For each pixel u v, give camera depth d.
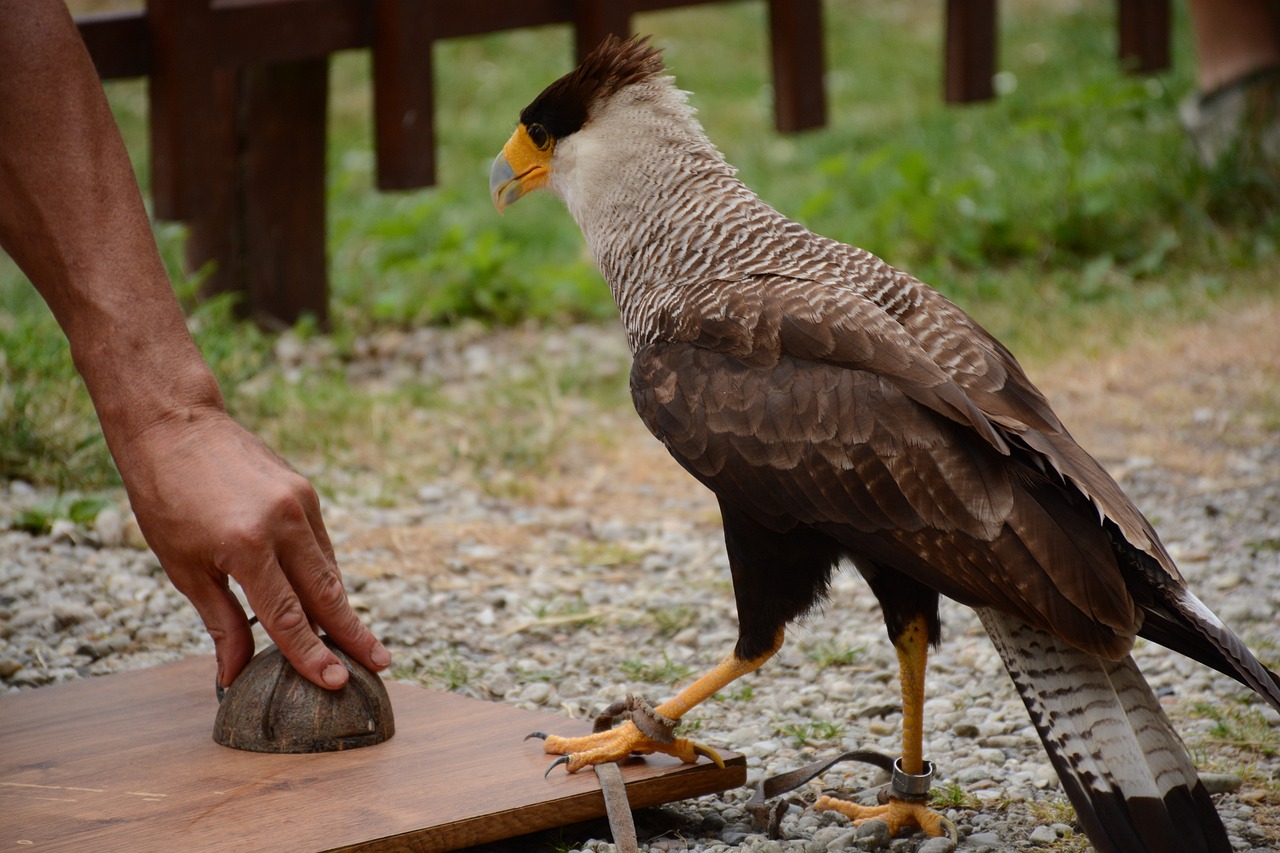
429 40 8.38
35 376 6.92
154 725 3.98
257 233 8.69
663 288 4.05
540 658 5.09
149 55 7.64
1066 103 10.49
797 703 4.70
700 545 6.18
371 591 5.59
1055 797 4.04
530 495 6.73
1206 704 4.63
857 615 5.50
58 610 5.18
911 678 3.75
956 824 3.87
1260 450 7.00
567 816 3.58
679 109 4.25
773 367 3.68
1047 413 3.69
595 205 4.24
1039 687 3.42
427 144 8.50
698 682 3.79
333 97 15.76
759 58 17.03
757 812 3.81
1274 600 5.44
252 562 3.62
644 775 3.71
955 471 3.45
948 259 9.98
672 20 18.27
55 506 5.95
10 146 3.75
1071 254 9.91
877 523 3.51
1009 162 11.52
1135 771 3.29
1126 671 3.39
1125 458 6.96
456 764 3.75
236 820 3.44
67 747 3.84
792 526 3.64
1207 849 3.23
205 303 8.45
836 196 11.38
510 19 8.68
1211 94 10.55
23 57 3.76
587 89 4.27
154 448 3.69
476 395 8.04
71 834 3.37
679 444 3.74
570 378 8.22
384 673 4.88
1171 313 8.76
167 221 7.83
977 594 3.41
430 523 6.35
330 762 3.75
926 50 16.83
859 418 3.54
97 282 3.75
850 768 4.27
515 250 10.01
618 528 6.38
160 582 5.57
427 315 9.36
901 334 3.66
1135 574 3.48
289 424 7.29
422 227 10.68
